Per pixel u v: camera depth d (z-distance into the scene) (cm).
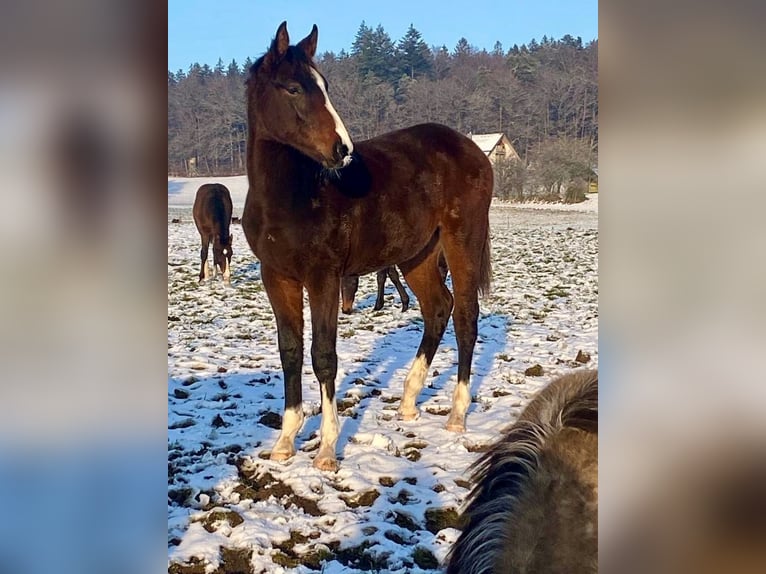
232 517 316
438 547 289
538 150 3309
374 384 540
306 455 389
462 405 441
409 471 368
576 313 860
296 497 339
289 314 398
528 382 547
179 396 495
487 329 758
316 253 379
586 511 132
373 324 788
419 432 431
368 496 339
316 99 361
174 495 339
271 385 531
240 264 1319
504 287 1070
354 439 416
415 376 462
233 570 275
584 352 624
